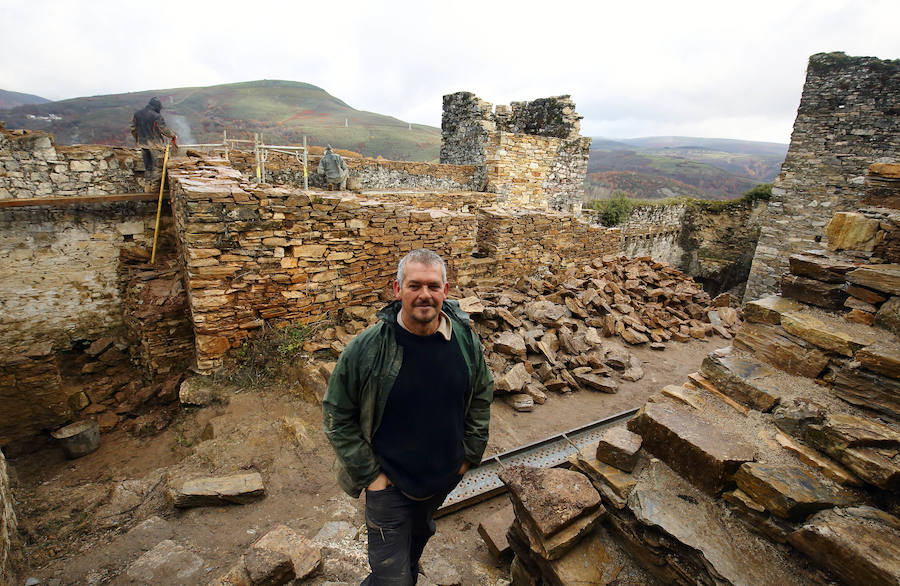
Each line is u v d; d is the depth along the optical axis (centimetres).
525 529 294
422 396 215
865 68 1283
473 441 251
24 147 823
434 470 225
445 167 1566
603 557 283
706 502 271
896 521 221
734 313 1037
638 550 276
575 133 1762
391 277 775
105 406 733
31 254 855
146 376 816
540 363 712
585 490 296
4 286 841
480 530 381
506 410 605
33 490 492
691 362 820
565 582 263
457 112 1705
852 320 314
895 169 347
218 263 590
